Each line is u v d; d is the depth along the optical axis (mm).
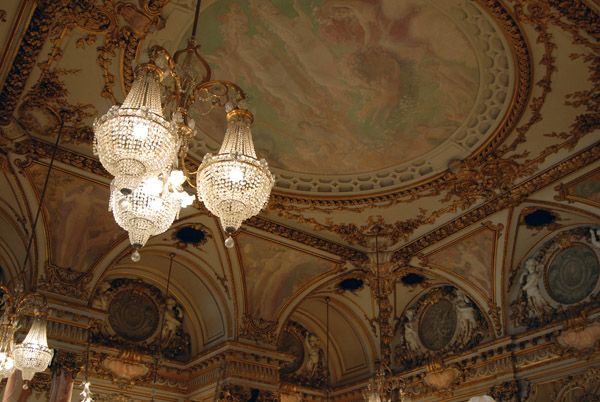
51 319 11820
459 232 14547
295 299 16016
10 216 12234
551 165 12195
